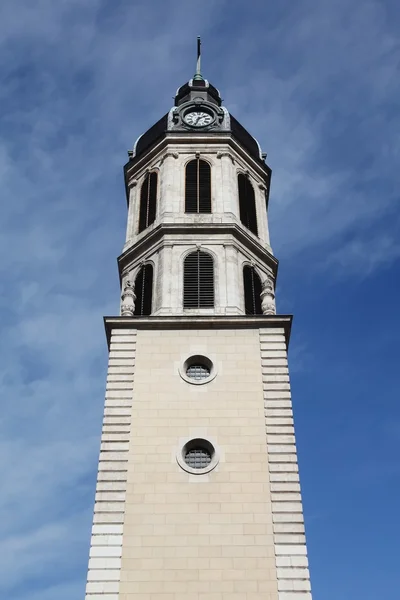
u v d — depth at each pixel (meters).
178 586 29.78
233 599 29.39
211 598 29.42
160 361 37.38
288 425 34.81
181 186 46.16
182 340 38.28
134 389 36.22
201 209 44.97
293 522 31.55
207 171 47.25
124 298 41.19
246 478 32.97
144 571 30.19
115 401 35.69
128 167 50.62
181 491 32.56
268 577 30.00
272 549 30.78
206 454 34.25
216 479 32.94
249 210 47.25
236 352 37.75
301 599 29.34
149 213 46.19
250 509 32.00
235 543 30.98
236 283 41.41
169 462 33.53
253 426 34.81
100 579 29.86
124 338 38.38
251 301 42.12
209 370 37.34
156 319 38.81
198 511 31.95
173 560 30.50
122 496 32.41
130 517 31.75
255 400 35.81
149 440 34.28
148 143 50.56
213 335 38.50
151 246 43.84
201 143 48.53
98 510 31.91
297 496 32.38
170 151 48.09
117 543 30.91
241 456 33.72
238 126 51.38
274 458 33.59
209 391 36.16
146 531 31.33
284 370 37.00
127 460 33.59
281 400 35.75
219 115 50.50
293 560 30.44
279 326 38.91
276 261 45.59
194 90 53.97
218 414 35.25
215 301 40.38
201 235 43.31
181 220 44.06
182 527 31.45
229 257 42.38
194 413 35.28
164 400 35.78
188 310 39.97
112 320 38.84
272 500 32.25
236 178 47.59
